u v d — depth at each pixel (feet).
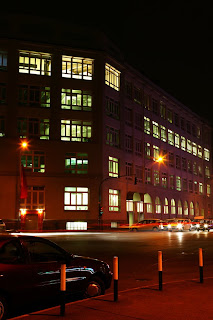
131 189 202.90
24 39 174.29
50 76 177.06
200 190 298.76
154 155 231.50
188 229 182.91
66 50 180.86
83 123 180.24
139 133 215.92
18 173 166.91
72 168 175.11
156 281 39.68
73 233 148.77
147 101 231.09
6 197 164.35
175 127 263.70
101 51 185.37
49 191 170.50
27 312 26.96
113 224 184.75
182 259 59.93
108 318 22.38
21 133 170.09
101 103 183.32
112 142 191.11
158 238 114.62
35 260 25.67
